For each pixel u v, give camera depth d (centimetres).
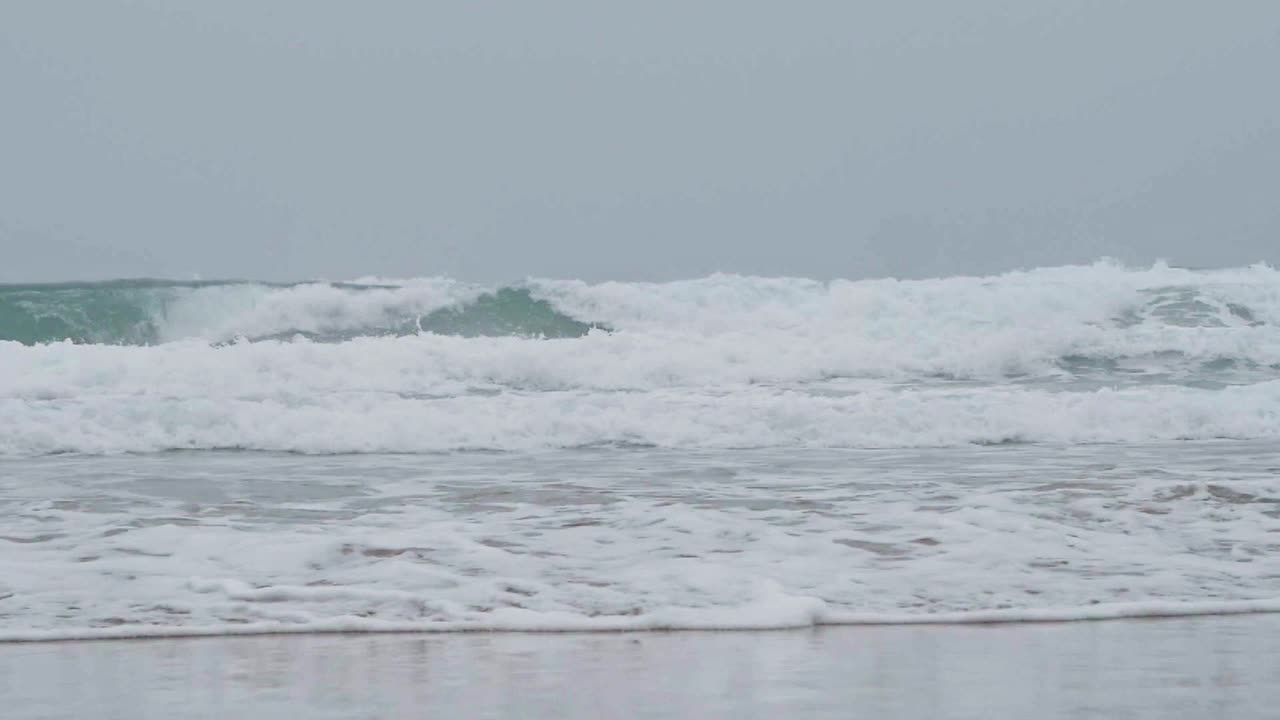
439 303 7919
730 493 3591
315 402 5412
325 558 2708
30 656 2014
